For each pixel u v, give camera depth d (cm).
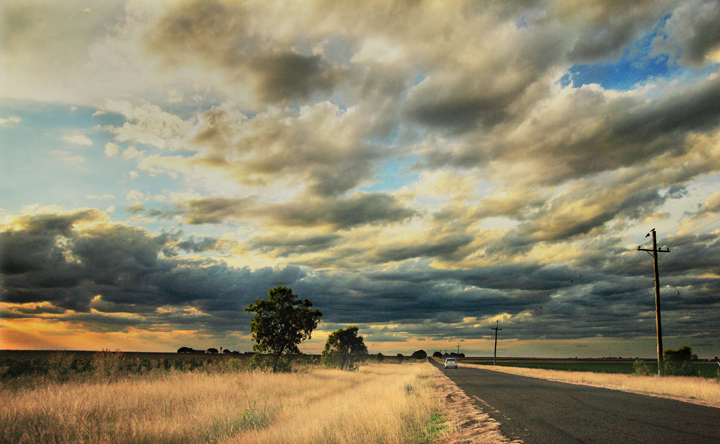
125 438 864
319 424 925
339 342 4825
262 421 1130
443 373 4316
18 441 867
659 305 2962
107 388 1484
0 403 1097
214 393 1519
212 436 959
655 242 3045
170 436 892
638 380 2353
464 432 927
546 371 4425
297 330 3209
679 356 5562
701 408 1268
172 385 1655
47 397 1212
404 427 945
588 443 766
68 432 908
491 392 1916
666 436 820
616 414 1140
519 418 1091
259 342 3180
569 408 1285
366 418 977
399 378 3397
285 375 2592
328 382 2477
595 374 3497
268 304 3191
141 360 2447
